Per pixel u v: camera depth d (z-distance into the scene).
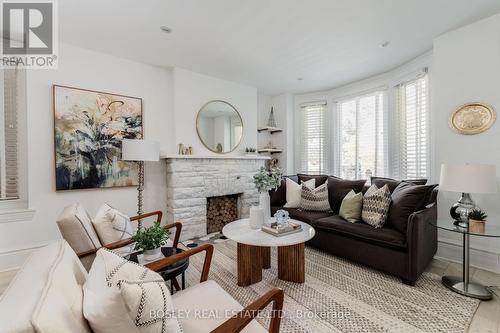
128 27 2.28
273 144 4.66
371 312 1.63
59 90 2.56
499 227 1.91
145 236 1.59
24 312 0.55
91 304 0.69
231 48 2.72
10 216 2.33
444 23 2.28
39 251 0.98
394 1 1.93
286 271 2.08
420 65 2.92
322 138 4.43
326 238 2.59
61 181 2.57
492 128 2.20
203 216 3.36
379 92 3.63
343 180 3.24
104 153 2.83
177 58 2.98
